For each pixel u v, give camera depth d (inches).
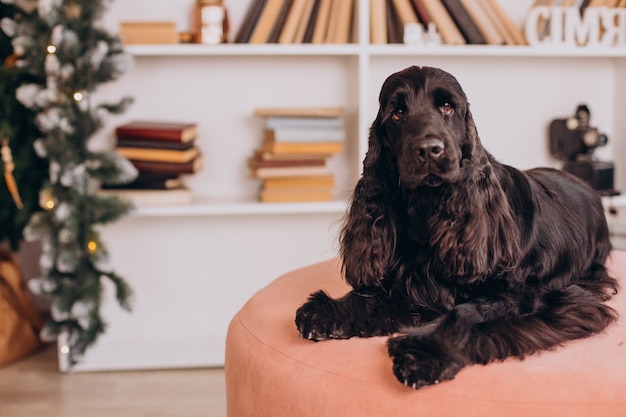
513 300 66.9
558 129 132.3
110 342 132.3
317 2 122.3
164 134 119.5
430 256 68.7
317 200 124.3
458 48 120.1
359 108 121.3
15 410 107.2
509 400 57.4
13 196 122.5
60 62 108.4
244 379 70.1
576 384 57.9
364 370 61.7
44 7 110.3
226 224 135.3
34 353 130.0
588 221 82.2
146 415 105.6
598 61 137.3
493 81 135.8
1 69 117.2
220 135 132.8
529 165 138.3
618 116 137.5
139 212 118.4
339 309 67.6
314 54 126.0
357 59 123.1
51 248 112.8
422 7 122.8
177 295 135.6
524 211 71.9
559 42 123.0
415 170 63.0
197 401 110.3
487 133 136.9
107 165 112.3
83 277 113.6
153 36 119.6
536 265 71.4
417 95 65.9
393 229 69.4
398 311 68.5
